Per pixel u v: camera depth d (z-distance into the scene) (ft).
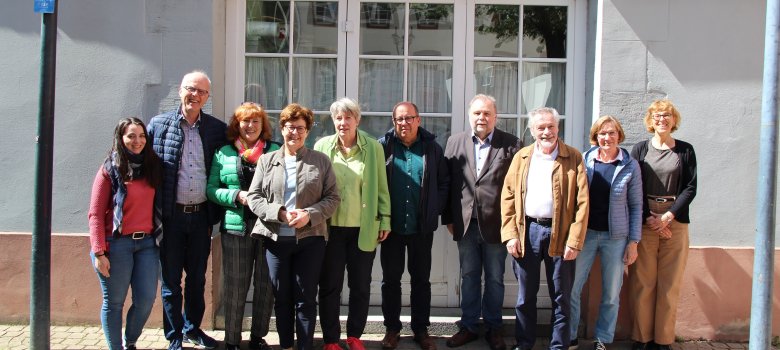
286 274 13.05
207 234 13.73
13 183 15.35
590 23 15.94
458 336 14.89
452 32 16.40
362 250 13.70
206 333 15.19
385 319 14.69
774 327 15.38
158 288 15.57
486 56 16.42
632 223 13.87
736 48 15.08
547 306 16.44
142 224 12.81
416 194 14.10
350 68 16.37
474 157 14.55
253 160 13.37
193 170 13.41
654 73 15.12
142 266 13.00
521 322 13.87
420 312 14.62
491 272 14.66
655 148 14.29
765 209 10.43
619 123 14.21
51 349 14.19
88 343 14.58
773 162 10.32
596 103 15.39
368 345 14.94
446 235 16.43
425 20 16.44
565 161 13.41
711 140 15.15
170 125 13.47
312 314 13.07
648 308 14.61
